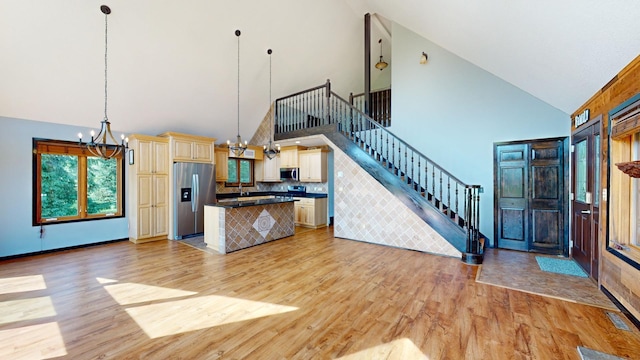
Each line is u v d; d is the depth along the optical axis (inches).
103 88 175.8
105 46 156.4
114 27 151.3
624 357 71.7
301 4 205.8
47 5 129.4
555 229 169.9
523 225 179.2
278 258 163.8
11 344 78.7
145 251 181.3
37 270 143.5
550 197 171.2
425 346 77.6
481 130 193.0
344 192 216.5
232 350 76.4
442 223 169.3
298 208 282.7
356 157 208.7
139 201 205.5
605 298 107.3
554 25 92.6
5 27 128.9
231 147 201.8
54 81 158.7
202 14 171.5
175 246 195.3
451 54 204.1
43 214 181.0
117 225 210.7
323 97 308.2
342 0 222.1
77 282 126.3
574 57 104.0
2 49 135.4
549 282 124.6
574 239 157.1
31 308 100.7
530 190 177.0
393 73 227.6
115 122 201.3
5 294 113.0
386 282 125.3
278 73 252.2
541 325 88.0
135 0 146.0
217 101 238.7
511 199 183.0
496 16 110.3
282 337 82.5
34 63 146.6
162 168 218.7
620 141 104.5
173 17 163.3
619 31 78.2
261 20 198.2
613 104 104.7
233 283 124.6
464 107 198.8
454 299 107.3
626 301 94.4
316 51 255.6
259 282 125.9
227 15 181.3
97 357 73.2
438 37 181.8
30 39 137.1
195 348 77.2
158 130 227.0
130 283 125.1
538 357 72.2
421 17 167.8
